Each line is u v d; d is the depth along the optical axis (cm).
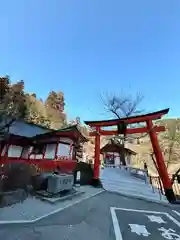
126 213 791
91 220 655
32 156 1565
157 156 1270
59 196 883
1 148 1431
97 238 511
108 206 877
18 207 689
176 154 3506
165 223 702
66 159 1480
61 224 582
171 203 1065
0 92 2041
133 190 1283
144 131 1422
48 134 1479
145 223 682
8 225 523
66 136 1513
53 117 5109
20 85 2473
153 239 542
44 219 607
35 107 3906
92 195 1080
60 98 6619
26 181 880
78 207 799
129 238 534
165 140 3966
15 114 1340
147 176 1612
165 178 1184
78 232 535
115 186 1372
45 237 475
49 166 1358
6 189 758
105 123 1580
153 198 1132
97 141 1573
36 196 855
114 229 594
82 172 1459
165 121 4450
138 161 3862
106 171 2000
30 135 1691
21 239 448
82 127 4662
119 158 3125
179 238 564
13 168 814
